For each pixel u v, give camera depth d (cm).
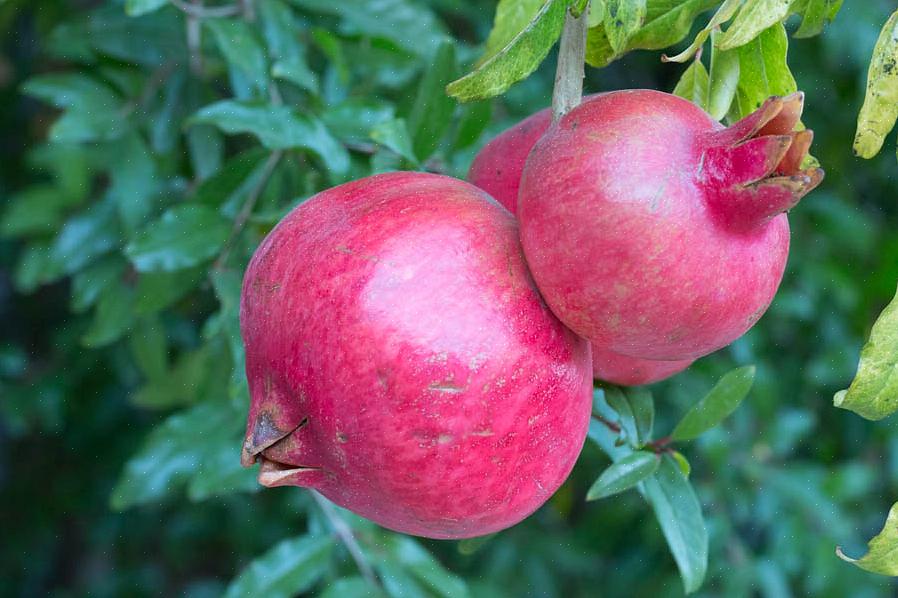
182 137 85
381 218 51
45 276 83
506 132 57
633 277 49
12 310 136
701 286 49
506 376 50
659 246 49
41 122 121
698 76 59
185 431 76
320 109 73
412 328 49
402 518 52
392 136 64
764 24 54
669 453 59
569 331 51
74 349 121
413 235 50
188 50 81
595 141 50
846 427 120
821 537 106
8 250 135
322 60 88
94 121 79
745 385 58
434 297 50
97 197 101
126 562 147
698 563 58
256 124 68
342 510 75
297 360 50
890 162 117
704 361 109
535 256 50
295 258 51
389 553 74
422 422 49
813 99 114
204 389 79
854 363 116
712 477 106
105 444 132
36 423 129
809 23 58
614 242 49
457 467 50
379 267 50
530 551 117
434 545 120
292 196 74
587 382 52
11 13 104
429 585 75
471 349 49
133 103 80
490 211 52
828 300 117
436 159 71
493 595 113
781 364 119
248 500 131
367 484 51
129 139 80
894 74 54
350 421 50
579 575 121
